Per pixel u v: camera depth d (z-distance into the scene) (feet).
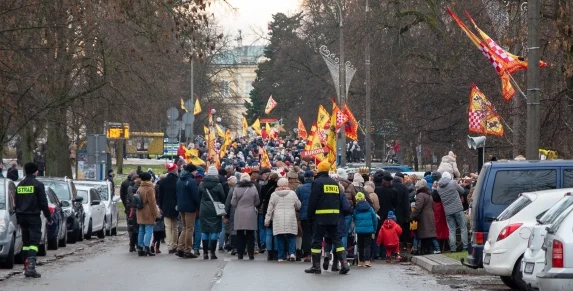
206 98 426.51
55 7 136.36
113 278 88.79
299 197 107.96
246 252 124.98
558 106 122.83
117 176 326.24
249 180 112.47
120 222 223.92
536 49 96.17
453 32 192.54
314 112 383.45
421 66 202.18
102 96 171.73
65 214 138.21
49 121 153.79
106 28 154.51
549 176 80.59
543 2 122.01
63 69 155.74
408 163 308.40
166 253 124.98
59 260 111.24
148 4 132.77
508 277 81.05
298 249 110.83
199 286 81.71
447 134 193.16
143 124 184.14
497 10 127.54
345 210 94.89
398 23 203.21
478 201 81.35
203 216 112.78
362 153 355.15
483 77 170.30
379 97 240.32
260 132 427.74
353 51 251.19
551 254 57.52
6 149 341.21
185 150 197.77
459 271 93.91
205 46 137.18
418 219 115.34
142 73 169.27
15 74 136.46
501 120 144.25
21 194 89.61
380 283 84.28
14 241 96.63
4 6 131.64
